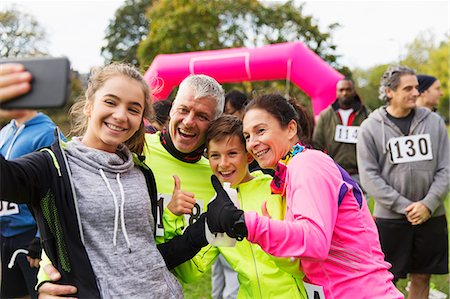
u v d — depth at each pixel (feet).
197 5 77.61
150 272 6.14
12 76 3.84
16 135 11.26
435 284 17.07
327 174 6.20
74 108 7.16
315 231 5.74
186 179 8.23
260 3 84.74
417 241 13.38
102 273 5.78
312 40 85.30
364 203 6.74
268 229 5.72
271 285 7.27
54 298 5.71
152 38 79.56
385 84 13.46
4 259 11.42
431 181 13.14
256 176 8.32
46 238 5.77
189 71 26.27
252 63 25.71
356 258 6.37
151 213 6.51
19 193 5.37
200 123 7.93
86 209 5.81
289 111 7.00
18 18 37.14
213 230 6.07
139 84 6.21
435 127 13.28
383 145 13.34
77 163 6.01
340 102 18.75
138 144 6.95
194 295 15.71
